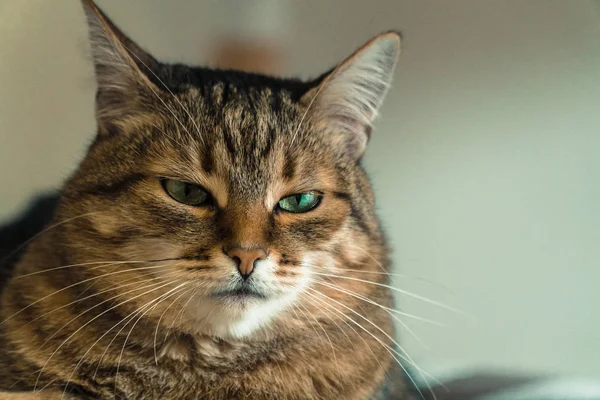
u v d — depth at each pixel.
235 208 0.51
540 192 0.60
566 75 0.58
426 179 0.61
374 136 0.61
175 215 0.51
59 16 0.58
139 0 0.59
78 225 0.52
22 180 0.60
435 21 0.59
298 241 0.52
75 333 0.51
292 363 0.52
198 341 0.52
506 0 0.58
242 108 0.53
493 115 0.60
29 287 0.53
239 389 0.52
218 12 0.60
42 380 0.51
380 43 0.54
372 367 0.54
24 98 0.59
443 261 0.61
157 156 0.52
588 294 0.60
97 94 0.53
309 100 0.54
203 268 0.51
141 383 0.51
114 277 0.52
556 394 0.59
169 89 0.53
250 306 0.51
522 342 0.61
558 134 0.59
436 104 0.60
